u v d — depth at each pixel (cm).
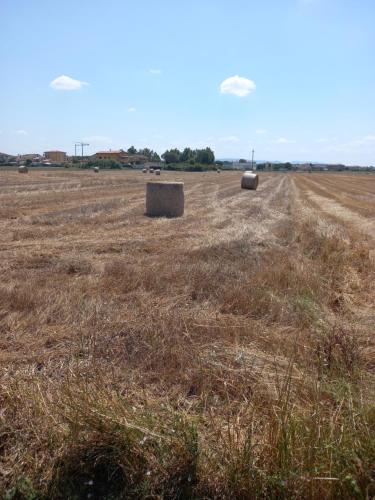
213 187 3706
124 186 3456
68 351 466
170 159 14100
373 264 928
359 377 404
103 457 304
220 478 287
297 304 608
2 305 591
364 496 267
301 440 292
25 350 470
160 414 346
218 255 955
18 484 287
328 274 820
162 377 416
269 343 489
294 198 2800
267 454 292
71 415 322
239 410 361
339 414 323
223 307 611
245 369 412
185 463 292
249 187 3562
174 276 741
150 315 557
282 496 273
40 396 356
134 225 1421
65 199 2209
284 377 394
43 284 705
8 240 1099
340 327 516
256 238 1202
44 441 320
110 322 535
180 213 1706
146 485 288
